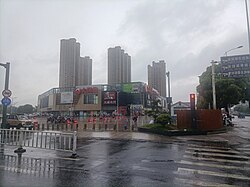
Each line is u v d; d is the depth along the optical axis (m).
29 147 12.31
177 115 21.56
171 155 10.63
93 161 9.29
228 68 31.36
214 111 22.02
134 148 12.60
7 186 6.15
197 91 42.06
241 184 6.48
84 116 66.81
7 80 16.45
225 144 14.40
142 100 77.81
